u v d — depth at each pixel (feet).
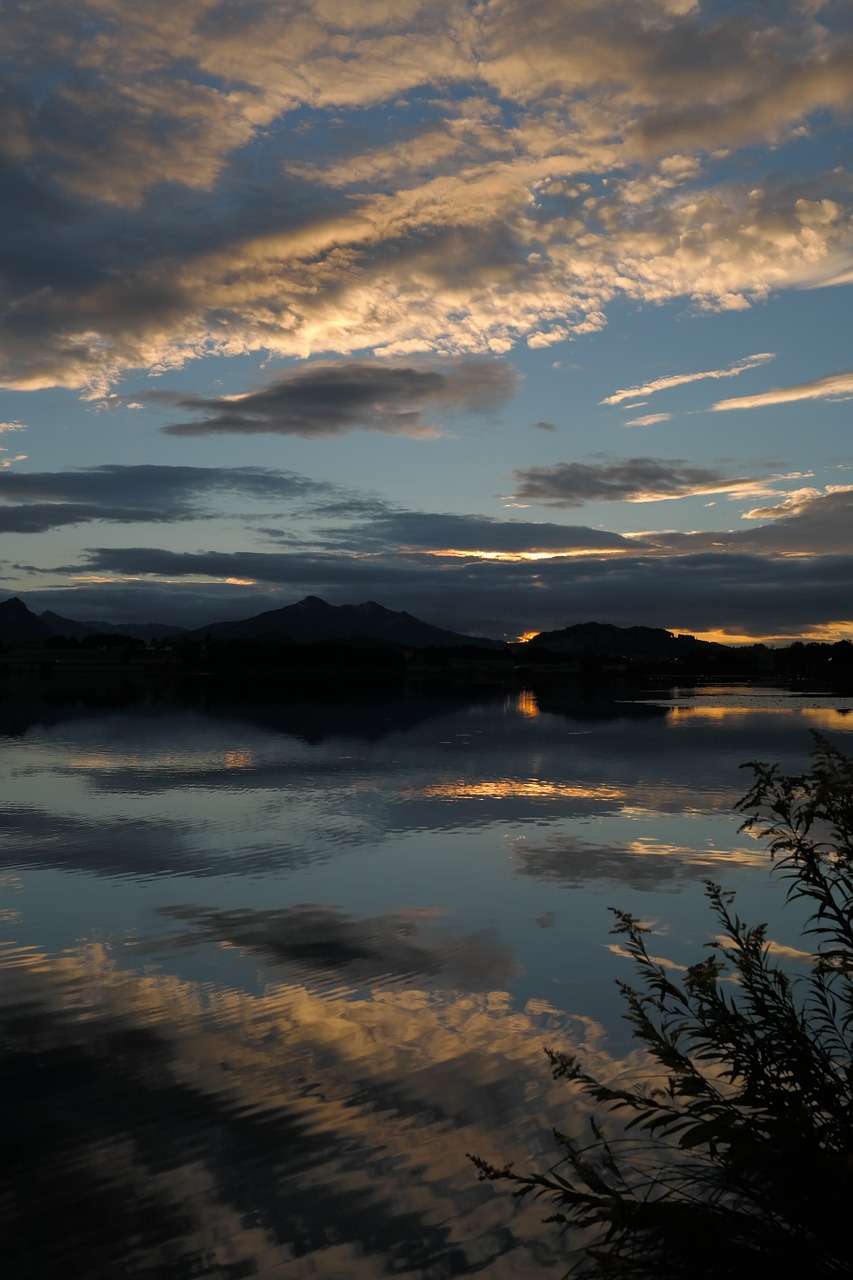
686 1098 22.94
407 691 366.84
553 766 102.06
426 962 35.17
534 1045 27.09
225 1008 30.37
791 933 37.86
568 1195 16.25
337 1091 24.23
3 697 287.07
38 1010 30.22
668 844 58.23
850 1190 14.58
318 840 60.29
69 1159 20.93
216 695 313.12
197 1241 17.85
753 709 229.25
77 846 58.65
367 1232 18.04
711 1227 15.29
